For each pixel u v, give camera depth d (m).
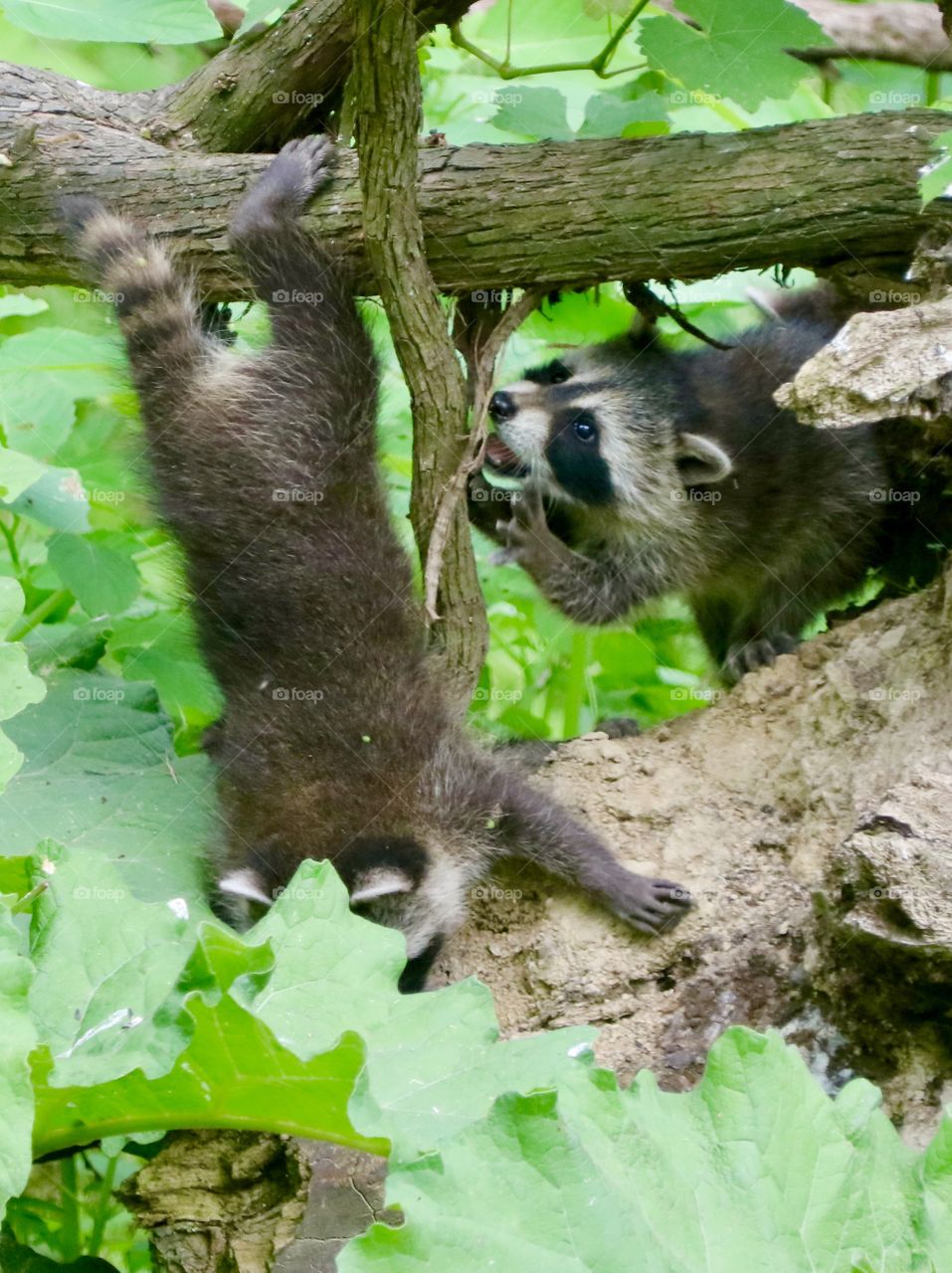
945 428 2.05
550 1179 1.71
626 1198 1.72
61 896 1.86
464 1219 1.67
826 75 2.40
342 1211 1.91
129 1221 2.02
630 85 2.34
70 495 2.22
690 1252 1.73
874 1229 1.76
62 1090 1.79
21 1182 1.73
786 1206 1.76
